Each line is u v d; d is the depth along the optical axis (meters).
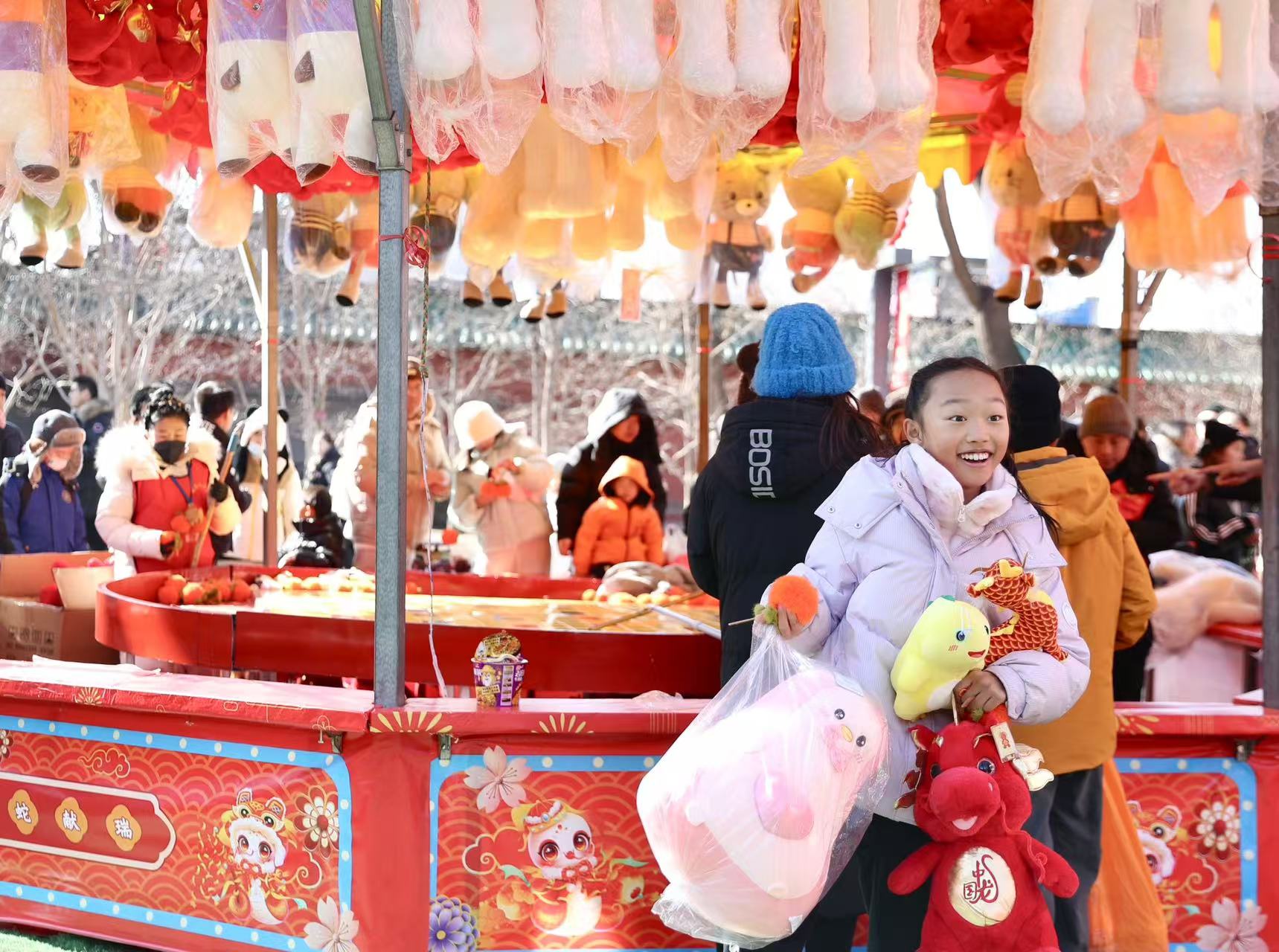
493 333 20.88
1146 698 5.09
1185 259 5.59
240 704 3.05
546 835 3.04
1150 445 5.49
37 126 3.07
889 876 2.39
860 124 2.83
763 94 2.79
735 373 19.36
